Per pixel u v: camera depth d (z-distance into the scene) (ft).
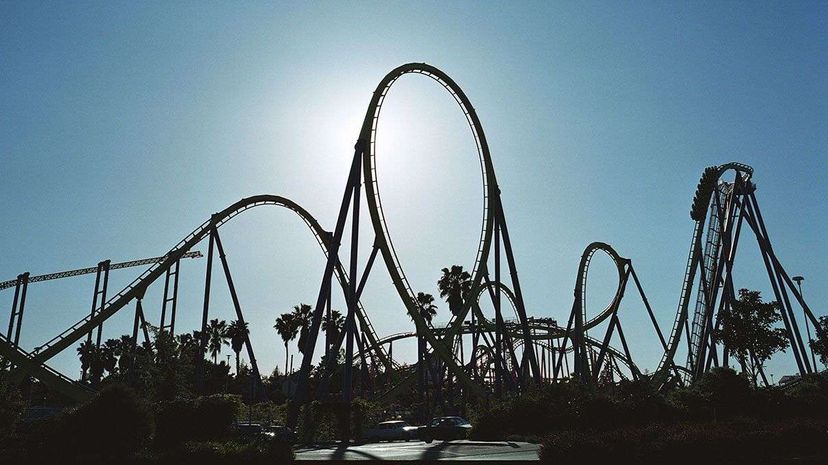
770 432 82.64
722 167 226.99
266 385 370.94
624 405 136.36
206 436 98.17
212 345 315.78
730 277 218.79
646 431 84.53
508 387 221.05
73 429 80.89
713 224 238.89
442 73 178.29
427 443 130.00
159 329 188.75
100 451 79.92
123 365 235.81
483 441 134.41
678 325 237.66
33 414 200.54
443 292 274.98
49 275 277.23
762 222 227.20
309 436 145.38
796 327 219.41
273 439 87.45
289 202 206.39
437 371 227.81
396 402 298.56
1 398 131.54
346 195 161.48
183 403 102.01
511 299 260.83
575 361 237.04
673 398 146.61
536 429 137.49
